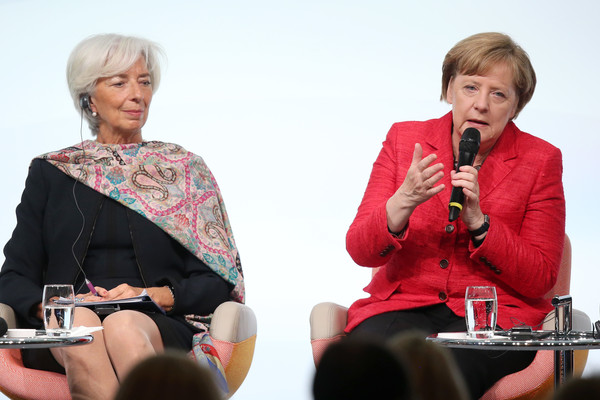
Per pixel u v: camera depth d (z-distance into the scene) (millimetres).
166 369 3199
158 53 10602
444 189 8906
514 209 8867
